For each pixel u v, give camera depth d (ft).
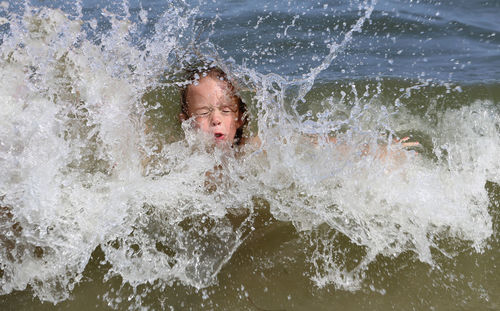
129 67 16.12
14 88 13.69
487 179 14.51
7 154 12.57
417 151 15.66
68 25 15.64
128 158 14.20
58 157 13.01
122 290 11.70
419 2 30.78
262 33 25.72
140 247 12.64
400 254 12.44
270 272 12.08
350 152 14.39
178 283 11.87
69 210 12.79
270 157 14.58
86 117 14.05
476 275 11.82
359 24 17.78
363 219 13.26
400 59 23.06
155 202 13.53
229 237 12.93
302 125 15.29
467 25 27.48
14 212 12.35
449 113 17.37
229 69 16.63
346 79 20.01
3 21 15.47
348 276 11.93
